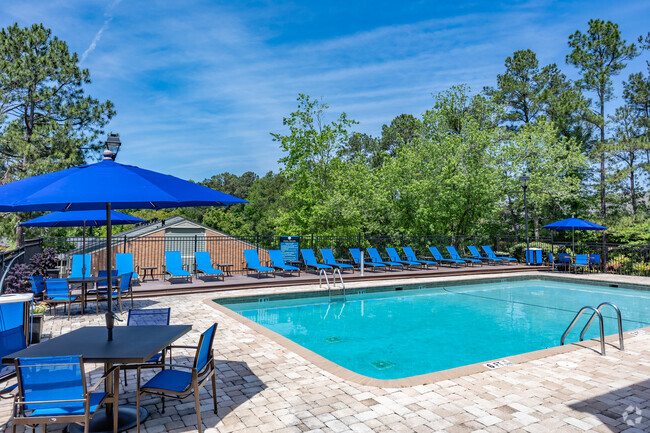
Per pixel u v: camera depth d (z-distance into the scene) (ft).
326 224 82.23
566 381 17.46
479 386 16.80
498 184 79.97
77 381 10.87
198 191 15.57
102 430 12.92
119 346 13.20
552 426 13.21
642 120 89.15
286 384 16.87
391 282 49.42
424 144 87.71
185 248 84.74
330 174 84.33
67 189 12.53
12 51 70.28
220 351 21.48
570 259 62.34
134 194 12.69
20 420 10.63
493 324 32.91
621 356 21.30
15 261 37.73
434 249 66.54
